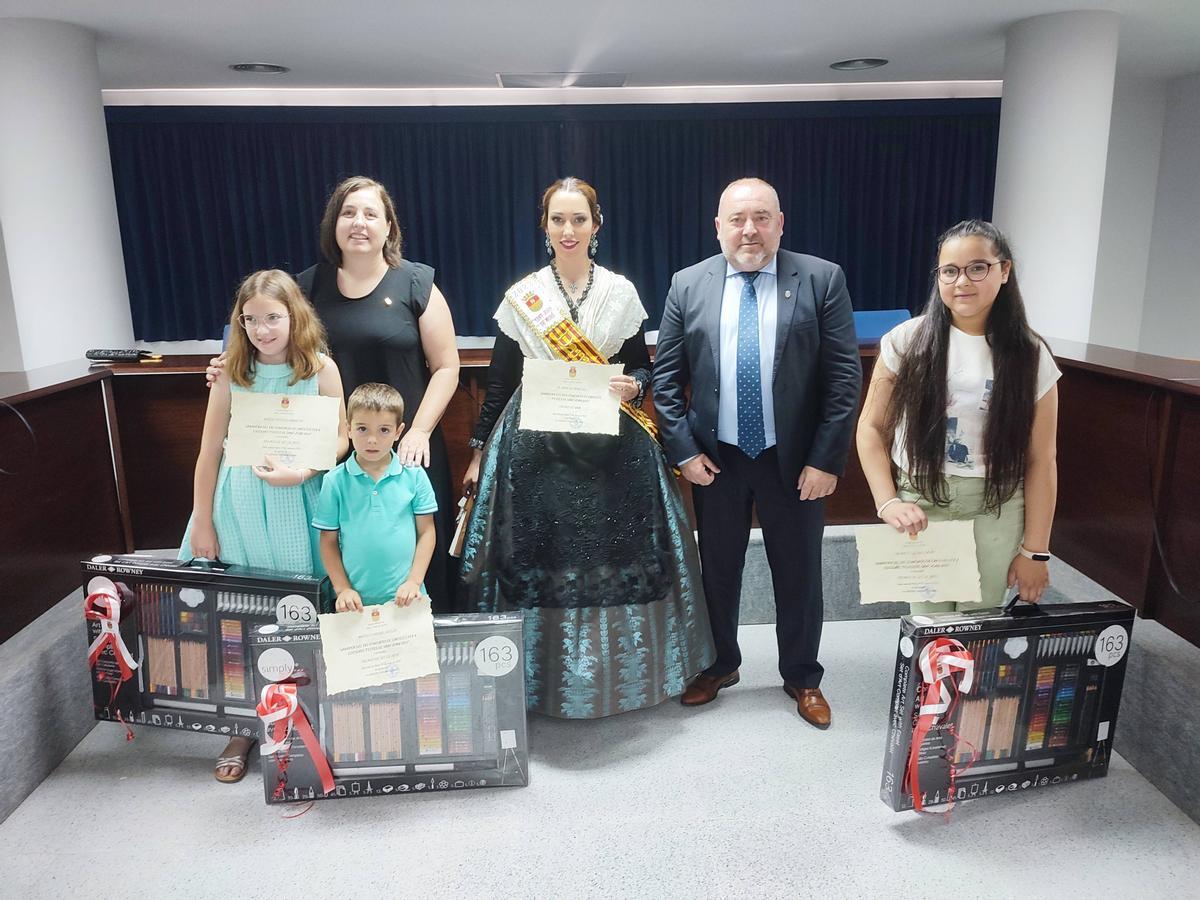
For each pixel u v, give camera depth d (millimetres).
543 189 5488
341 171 5383
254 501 1931
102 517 2537
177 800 1938
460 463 2785
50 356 3699
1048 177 3863
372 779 1933
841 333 1984
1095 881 1653
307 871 1702
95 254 3766
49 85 3531
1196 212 5348
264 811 1898
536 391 1939
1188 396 1934
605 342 2029
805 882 1656
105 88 5102
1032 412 1737
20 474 2121
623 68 4660
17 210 3551
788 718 2260
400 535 1912
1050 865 1698
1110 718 1929
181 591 1971
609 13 3455
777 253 2023
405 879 1677
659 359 2145
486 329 5699
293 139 5305
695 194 5527
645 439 2098
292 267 5496
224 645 1979
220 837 1807
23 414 2133
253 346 1886
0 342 3740
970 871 1683
